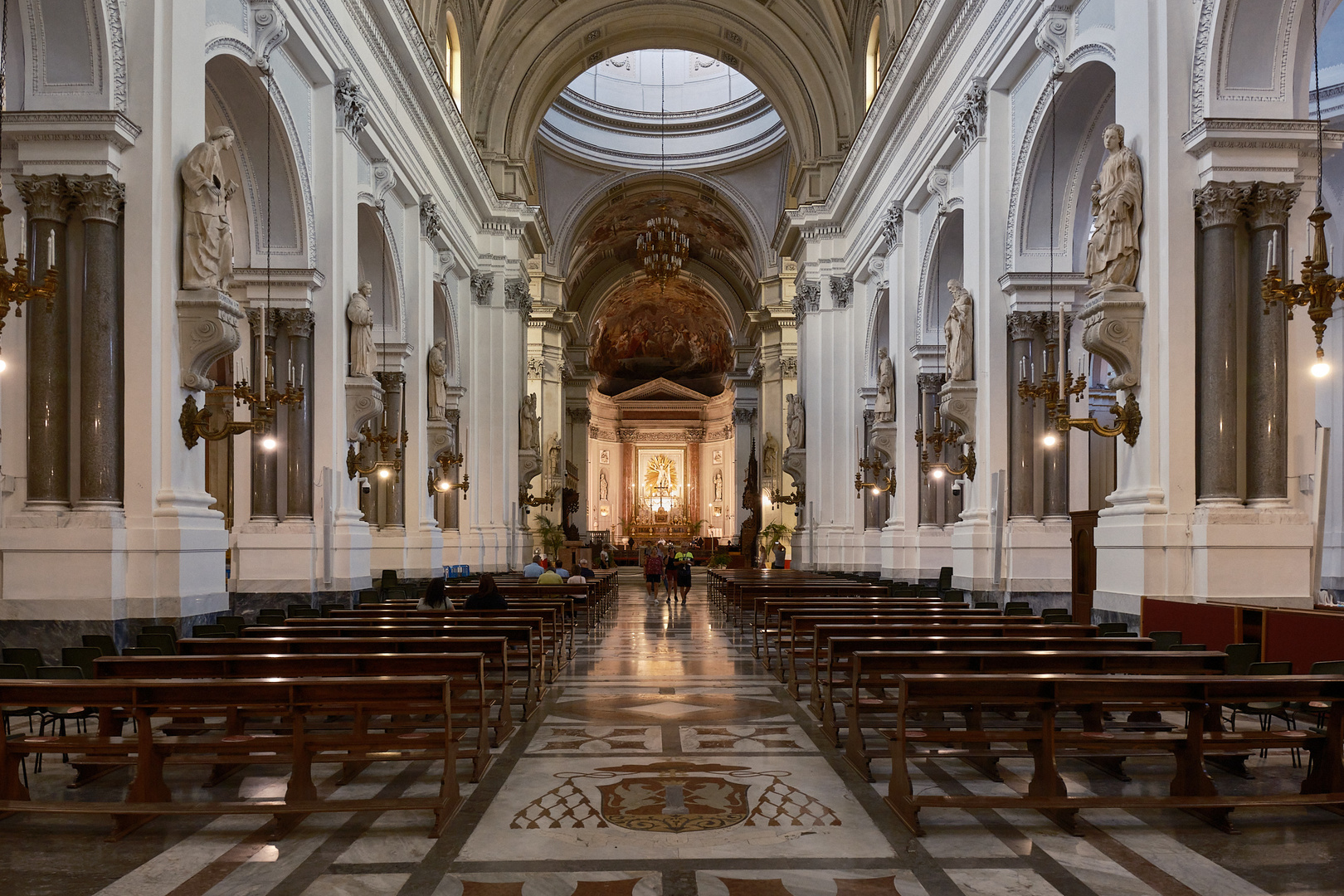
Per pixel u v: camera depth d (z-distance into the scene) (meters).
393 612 10.57
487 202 25.36
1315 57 9.12
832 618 9.15
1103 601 10.02
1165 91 9.39
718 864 4.51
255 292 13.28
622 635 15.98
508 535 26.19
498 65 26.03
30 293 6.57
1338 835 4.90
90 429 8.82
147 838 4.89
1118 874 4.35
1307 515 8.97
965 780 6.06
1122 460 10.05
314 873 4.39
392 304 18.03
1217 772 6.24
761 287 38.72
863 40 23.92
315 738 5.42
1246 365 9.18
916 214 19.23
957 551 14.48
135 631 8.80
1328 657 7.29
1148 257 9.53
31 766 6.54
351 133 14.32
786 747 7.09
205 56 10.13
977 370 14.22
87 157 8.80
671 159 38.62
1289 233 9.24
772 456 38.06
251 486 13.20
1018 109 13.52
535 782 6.04
